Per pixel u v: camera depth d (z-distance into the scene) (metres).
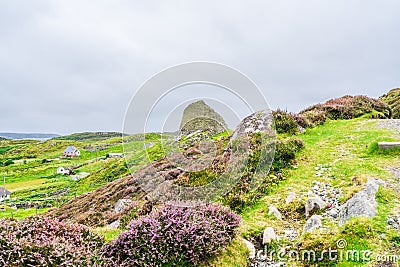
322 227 10.76
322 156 18.36
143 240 9.78
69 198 55.25
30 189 85.00
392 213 9.88
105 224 17.97
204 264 9.60
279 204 14.14
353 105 30.59
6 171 126.62
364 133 21.34
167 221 10.20
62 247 8.78
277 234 11.78
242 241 11.13
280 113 24.61
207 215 10.98
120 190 24.84
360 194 11.13
